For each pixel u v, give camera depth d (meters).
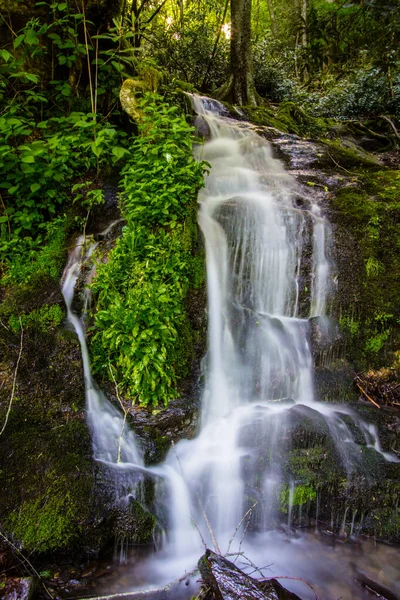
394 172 6.52
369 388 4.57
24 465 3.17
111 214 5.02
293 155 7.12
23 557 2.81
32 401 3.59
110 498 3.16
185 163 4.53
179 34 11.01
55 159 4.81
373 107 10.51
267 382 4.51
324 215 5.14
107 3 5.90
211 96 9.52
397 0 9.77
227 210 5.06
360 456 3.74
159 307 3.81
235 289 4.93
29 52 5.76
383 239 4.95
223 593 2.54
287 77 11.70
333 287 4.86
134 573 3.02
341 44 12.11
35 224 4.83
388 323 4.77
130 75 6.30
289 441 3.79
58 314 4.02
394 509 3.48
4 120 4.35
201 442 3.86
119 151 4.38
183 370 4.08
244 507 3.44
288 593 2.67
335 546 3.35
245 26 9.20
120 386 3.88
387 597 2.86
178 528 3.33
